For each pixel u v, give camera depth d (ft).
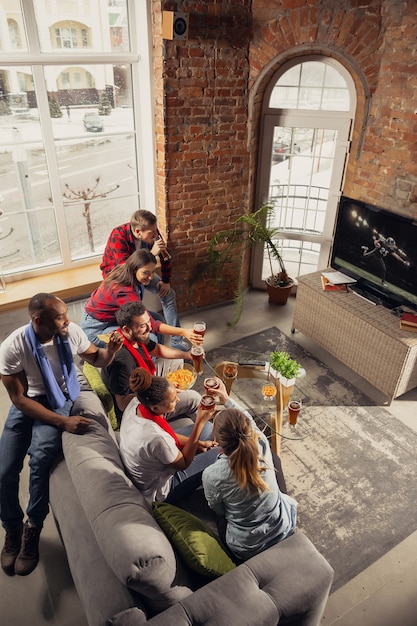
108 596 5.18
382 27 11.21
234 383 9.84
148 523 5.68
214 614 5.16
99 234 14.12
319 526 8.48
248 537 6.17
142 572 5.01
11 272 13.12
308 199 14.70
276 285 15.40
